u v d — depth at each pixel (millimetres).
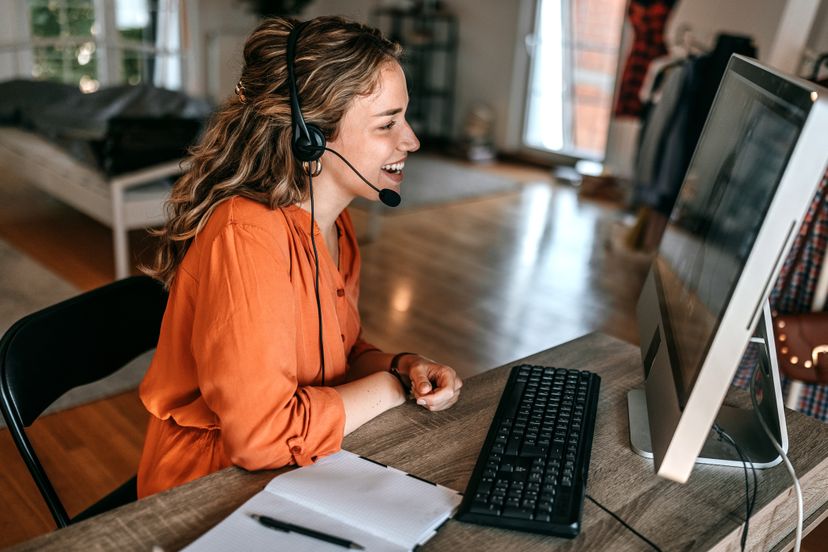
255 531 856
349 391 1097
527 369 1257
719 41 3541
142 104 4305
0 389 1141
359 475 972
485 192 5469
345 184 1126
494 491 927
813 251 1667
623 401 1215
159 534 865
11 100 4430
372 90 1053
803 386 1757
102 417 2391
